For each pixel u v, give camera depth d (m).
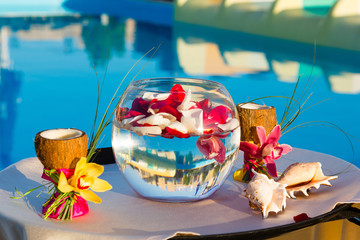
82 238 0.85
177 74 5.53
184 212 1.01
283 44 7.91
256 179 1.01
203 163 0.98
